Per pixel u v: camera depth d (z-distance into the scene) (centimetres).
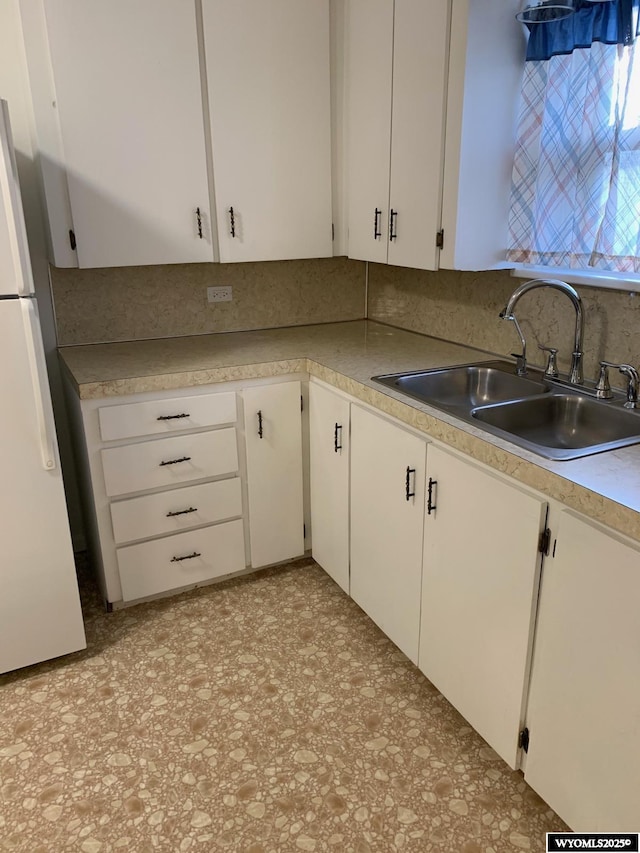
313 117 258
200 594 262
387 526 212
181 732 194
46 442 199
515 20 196
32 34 210
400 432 195
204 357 251
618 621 129
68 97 218
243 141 248
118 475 231
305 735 192
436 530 185
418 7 208
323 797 172
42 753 187
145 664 222
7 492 199
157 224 242
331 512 252
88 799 172
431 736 192
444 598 186
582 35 182
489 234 215
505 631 162
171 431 236
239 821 166
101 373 228
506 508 155
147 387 226
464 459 170
